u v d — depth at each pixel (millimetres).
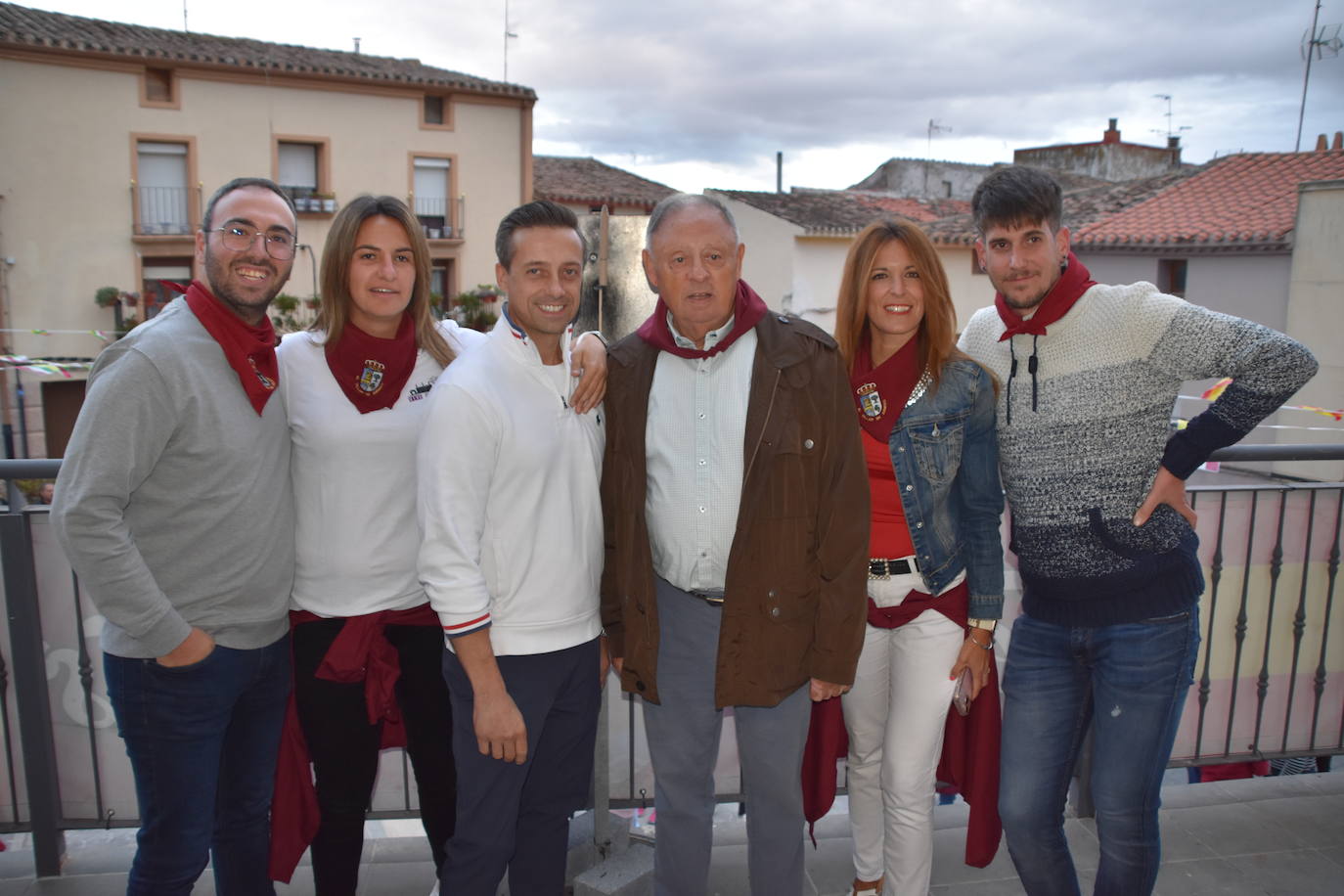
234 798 2137
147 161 20156
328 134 21641
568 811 2281
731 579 2014
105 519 1751
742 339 2055
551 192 26891
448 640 1970
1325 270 12742
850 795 2494
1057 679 2215
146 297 20312
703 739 2164
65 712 2693
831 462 2027
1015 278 2078
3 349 18953
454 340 2316
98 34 19766
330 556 2084
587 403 2041
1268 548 3082
